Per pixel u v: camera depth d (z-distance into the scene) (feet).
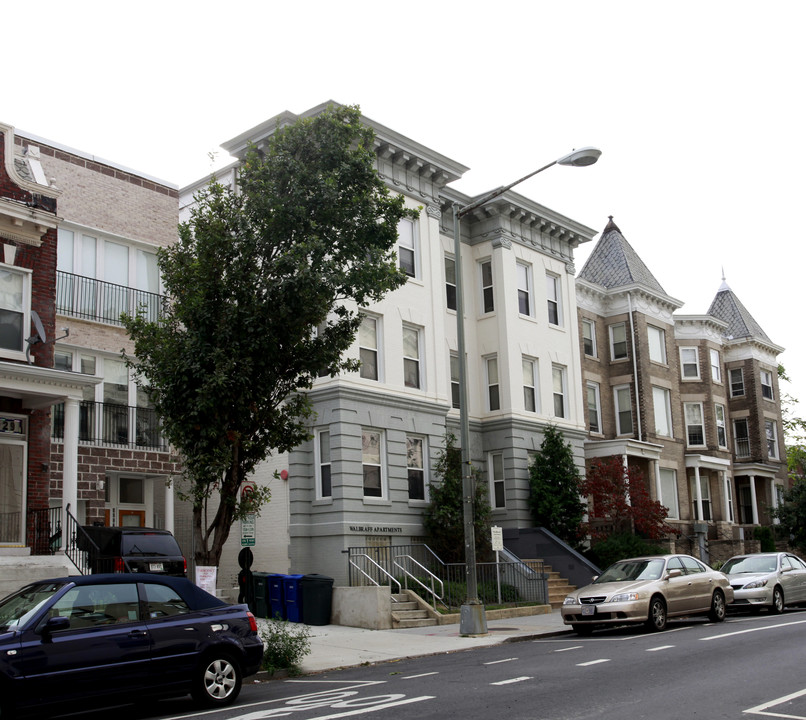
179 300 50.03
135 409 73.20
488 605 73.67
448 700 32.78
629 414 123.24
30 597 33.37
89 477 68.74
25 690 30.19
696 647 46.96
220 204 49.19
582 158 56.49
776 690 32.99
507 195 97.96
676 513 126.72
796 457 174.60
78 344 70.03
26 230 60.80
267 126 80.38
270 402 47.32
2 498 58.34
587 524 95.76
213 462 44.01
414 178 90.33
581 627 60.54
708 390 137.28
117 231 74.59
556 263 107.14
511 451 94.84
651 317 128.57
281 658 45.39
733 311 158.71
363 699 33.91
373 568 77.10
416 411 85.40
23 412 60.34
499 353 97.09
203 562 45.16
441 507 81.97
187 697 38.86
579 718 28.50
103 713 35.32
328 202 49.08
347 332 49.60
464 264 99.30
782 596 72.84
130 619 33.53
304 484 78.89
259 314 45.55
